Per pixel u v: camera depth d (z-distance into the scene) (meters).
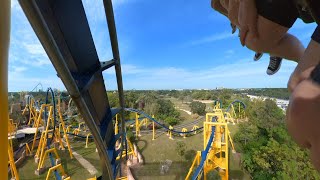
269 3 1.35
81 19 4.57
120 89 7.96
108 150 9.35
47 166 33.19
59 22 4.07
